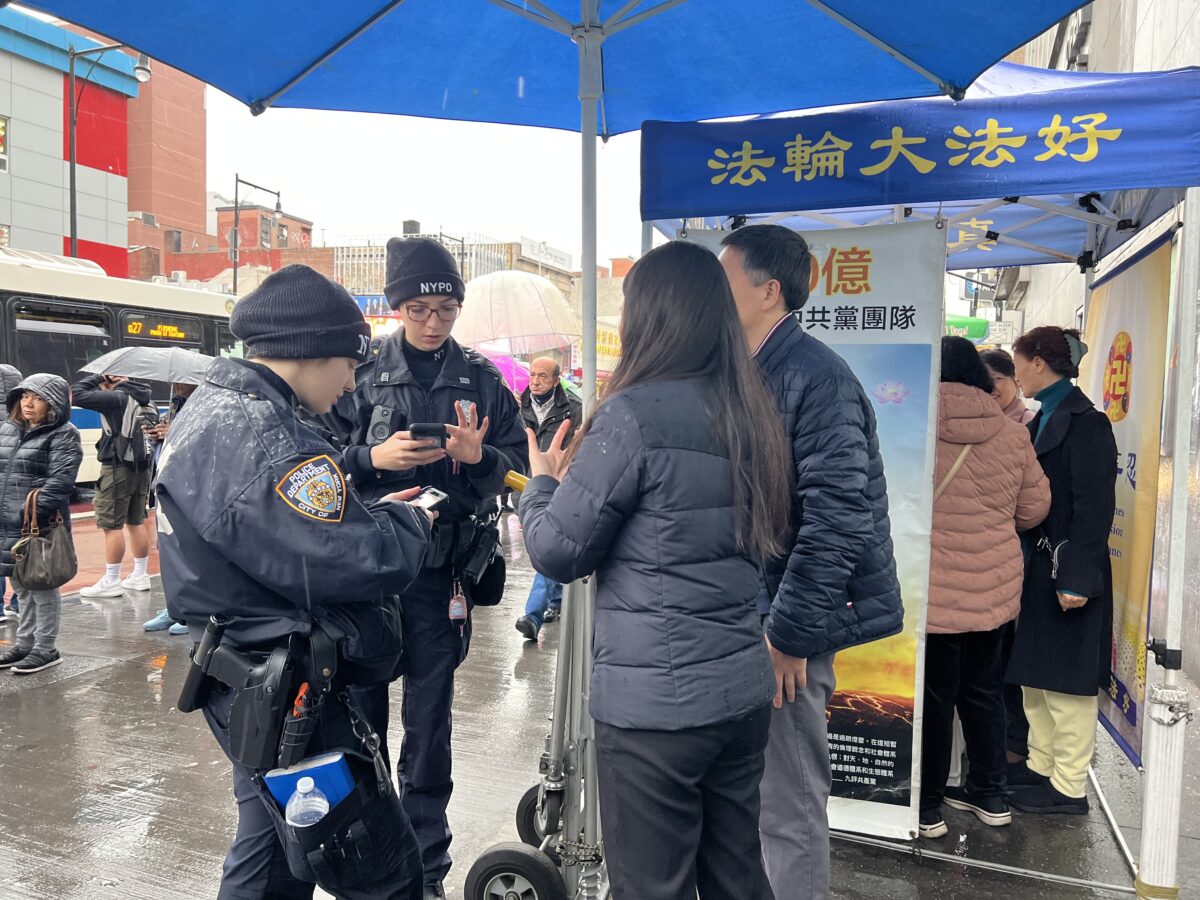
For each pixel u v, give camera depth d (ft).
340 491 5.44
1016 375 13.17
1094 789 12.00
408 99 10.11
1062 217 14.88
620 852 5.63
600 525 5.49
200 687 5.73
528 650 18.67
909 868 9.74
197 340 45.78
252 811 6.18
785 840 7.58
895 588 7.67
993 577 10.23
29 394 16.53
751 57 9.29
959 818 11.08
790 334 7.20
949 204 14.80
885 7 7.43
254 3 7.42
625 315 5.99
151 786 11.93
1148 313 10.58
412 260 8.54
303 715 5.43
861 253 9.90
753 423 5.80
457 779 12.19
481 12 8.45
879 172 9.16
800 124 9.40
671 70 9.64
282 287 5.73
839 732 10.38
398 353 8.84
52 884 9.47
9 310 35.81
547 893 7.48
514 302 20.29
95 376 23.84
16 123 81.87
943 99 9.41
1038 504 10.44
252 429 5.40
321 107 10.18
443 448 7.36
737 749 5.84
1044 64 43.19
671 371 5.73
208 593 5.53
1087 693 10.72
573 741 7.61
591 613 7.43
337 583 5.32
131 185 161.17
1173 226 9.62
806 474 6.74
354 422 8.67
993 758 10.81
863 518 6.70
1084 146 8.52
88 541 32.17
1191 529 16.11
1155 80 8.33
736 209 9.68
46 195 85.71
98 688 15.99
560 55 9.37
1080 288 29.50
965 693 10.91
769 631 6.80
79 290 38.99
